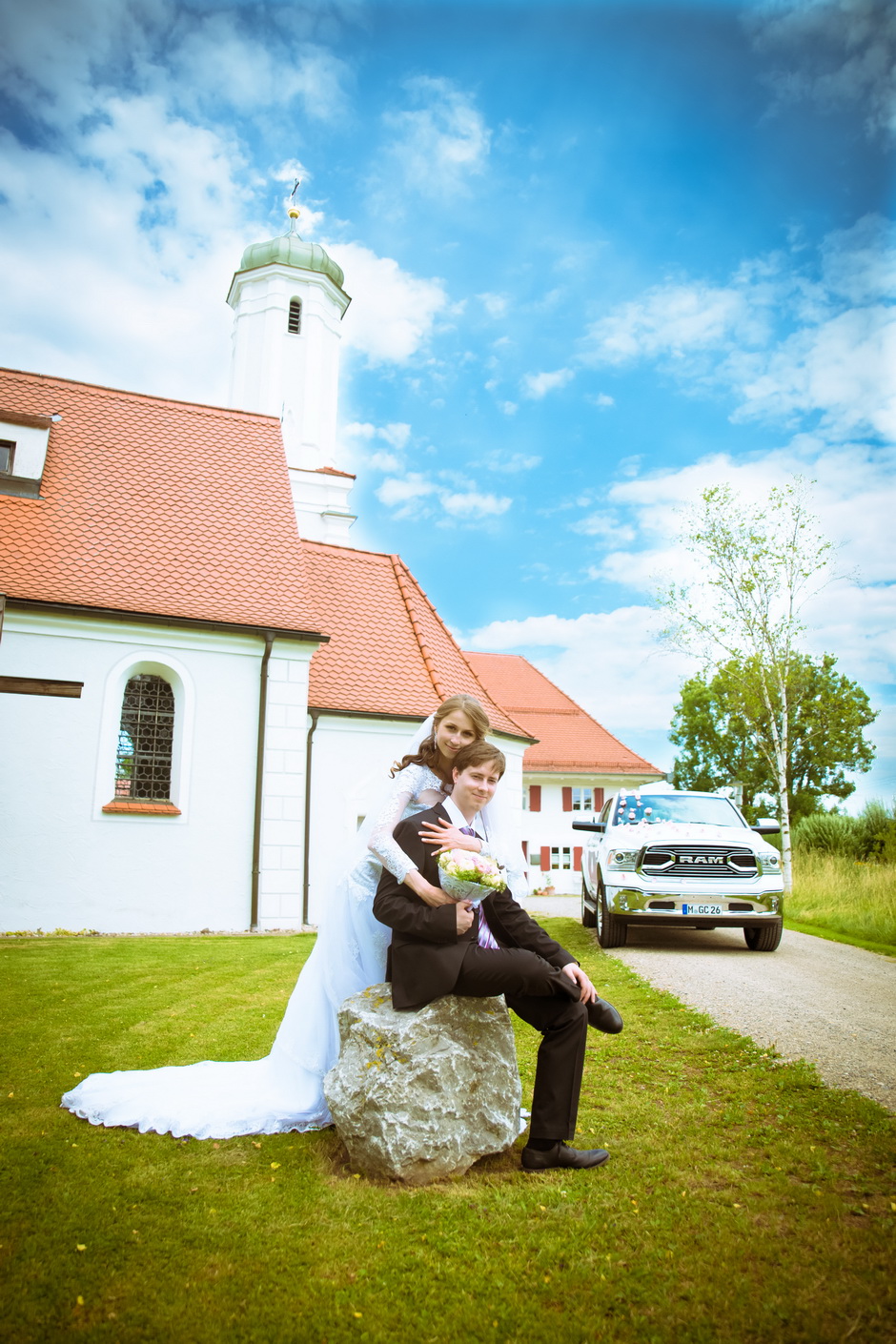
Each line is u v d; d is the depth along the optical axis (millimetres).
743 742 34375
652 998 6520
